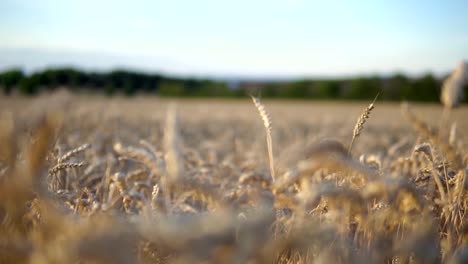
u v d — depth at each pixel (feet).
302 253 2.93
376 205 3.16
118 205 3.70
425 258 2.58
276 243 2.19
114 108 32.24
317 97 102.37
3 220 2.41
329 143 2.54
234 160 10.07
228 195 3.92
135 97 86.28
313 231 2.38
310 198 2.51
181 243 1.97
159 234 2.00
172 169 2.17
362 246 2.77
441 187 3.55
